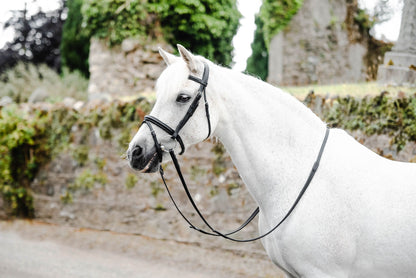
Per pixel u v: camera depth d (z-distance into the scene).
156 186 6.55
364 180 2.27
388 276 2.21
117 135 7.00
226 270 5.21
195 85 2.34
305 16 9.50
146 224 6.64
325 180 2.29
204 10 9.09
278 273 5.02
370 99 4.79
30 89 11.75
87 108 7.42
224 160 5.92
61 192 7.65
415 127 4.46
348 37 9.70
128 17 9.62
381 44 10.28
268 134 2.39
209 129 2.38
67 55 15.27
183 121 2.34
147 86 9.72
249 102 2.41
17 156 8.05
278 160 2.38
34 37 19.00
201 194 6.11
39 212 7.91
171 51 9.73
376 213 2.21
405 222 2.16
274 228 2.32
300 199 2.30
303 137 2.39
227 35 9.59
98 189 7.20
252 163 2.42
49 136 7.80
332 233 2.22
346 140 2.43
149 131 2.37
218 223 5.92
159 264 5.51
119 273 5.14
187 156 6.25
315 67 9.45
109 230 7.01
